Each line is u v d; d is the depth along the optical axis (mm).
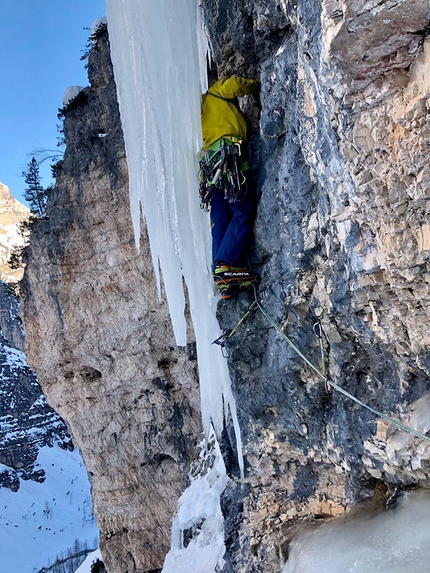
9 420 90688
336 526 4555
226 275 4812
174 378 12406
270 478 5672
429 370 3416
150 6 4926
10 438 88688
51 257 12609
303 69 3490
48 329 12992
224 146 4656
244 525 5766
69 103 13078
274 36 4637
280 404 5070
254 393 5266
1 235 163375
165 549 12781
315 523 4980
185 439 12453
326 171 3441
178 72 4910
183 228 5441
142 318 12141
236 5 4996
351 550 4000
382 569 3586
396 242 3027
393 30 2428
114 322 12352
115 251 12133
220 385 6105
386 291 3422
